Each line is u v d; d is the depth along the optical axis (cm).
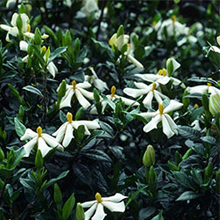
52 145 100
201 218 105
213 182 103
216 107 101
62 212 98
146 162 101
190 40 157
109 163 109
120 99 108
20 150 98
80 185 121
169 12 163
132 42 139
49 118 109
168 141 112
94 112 111
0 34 129
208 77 112
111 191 105
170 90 114
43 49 106
